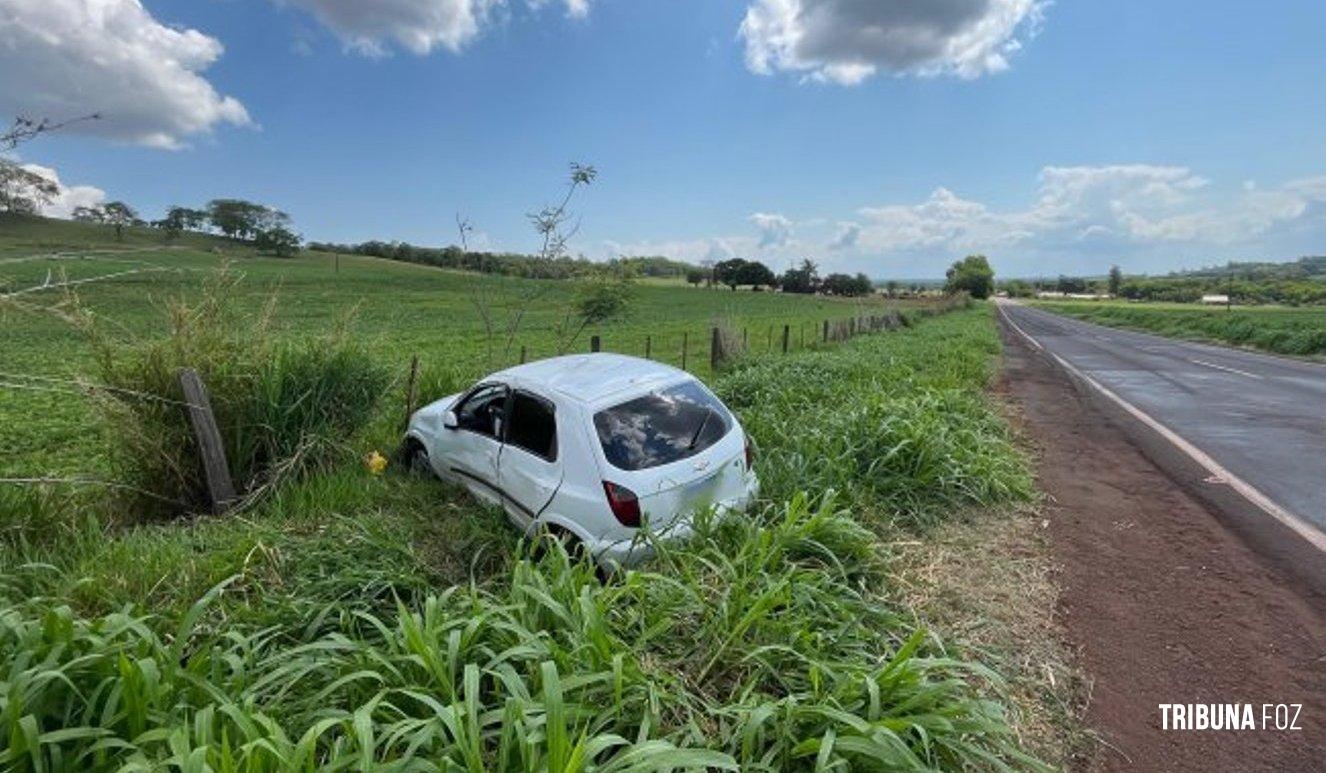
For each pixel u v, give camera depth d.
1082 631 4.08
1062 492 6.78
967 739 2.92
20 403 11.23
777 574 3.88
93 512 5.59
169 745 2.24
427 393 8.62
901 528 5.61
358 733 2.19
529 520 5.08
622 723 2.65
